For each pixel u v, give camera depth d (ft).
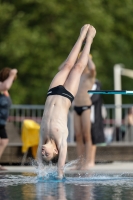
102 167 78.69
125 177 59.57
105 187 49.96
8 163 86.28
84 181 55.16
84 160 74.95
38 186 50.83
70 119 90.02
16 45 168.35
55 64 173.27
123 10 190.90
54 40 176.04
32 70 173.37
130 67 190.70
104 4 189.78
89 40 61.46
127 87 198.18
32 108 94.68
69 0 177.47
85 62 60.08
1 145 74.90
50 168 56.39
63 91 57.31
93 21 179.42
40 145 55.42
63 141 55.11
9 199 42.70
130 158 90.22
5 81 73.00
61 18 177.37
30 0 173.37
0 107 73.82
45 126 55.42
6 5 172.35
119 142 95.76
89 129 74.69
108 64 187.21
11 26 169.99
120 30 191.31
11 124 90.63
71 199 42.45
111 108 96.32
